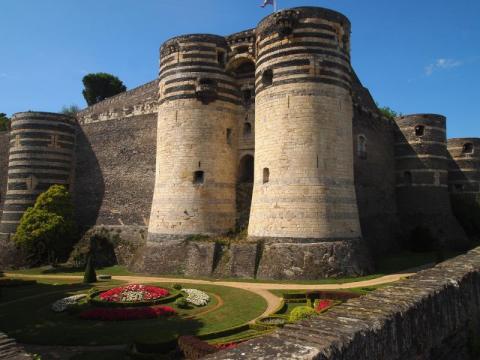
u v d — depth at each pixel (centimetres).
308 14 3088
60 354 1612
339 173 3030
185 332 1788
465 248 4375
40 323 2011
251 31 3562
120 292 2395
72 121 4850
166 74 3672
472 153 5516
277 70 3102
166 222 3466
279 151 3025
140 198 4209
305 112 2992
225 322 1931
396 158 4691
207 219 3416
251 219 3206
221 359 631
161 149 3625
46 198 4144
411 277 1177
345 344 694
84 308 2197
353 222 3056
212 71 3588
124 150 4428
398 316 852
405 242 4419
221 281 2911
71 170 4784
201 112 3528
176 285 2644
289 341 691
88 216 4559
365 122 4094
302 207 2911
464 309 1165
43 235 4000
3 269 4156
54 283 3167
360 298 957
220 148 3553
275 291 2509
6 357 902
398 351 834
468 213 5219
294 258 2853
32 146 4578
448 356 1055
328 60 3075
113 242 4231
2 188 5281
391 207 4475
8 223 4475
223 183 3534
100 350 1642
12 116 4741
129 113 4453
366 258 3031
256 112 3284
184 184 3459
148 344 1566
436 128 4662
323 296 2314
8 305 2420
